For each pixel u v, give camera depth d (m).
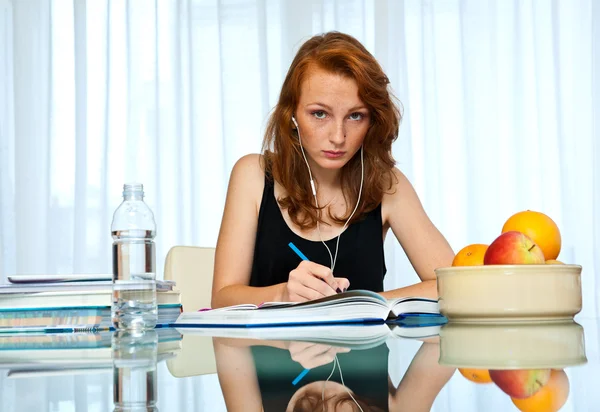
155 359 0.55
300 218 1.71
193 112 3.56
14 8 3.64
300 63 1.54
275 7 3.57
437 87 3.54
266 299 1.38
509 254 0.81
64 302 0.93
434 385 0.36
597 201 3.49
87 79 3.60
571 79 3.53
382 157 1.69
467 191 3.50
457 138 3.53
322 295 1.19
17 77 3.62
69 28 3.63
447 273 0.82
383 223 1.80
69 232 3.59
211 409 0.31
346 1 3.57
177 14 3.59
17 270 3.58
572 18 3.53
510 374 0.40
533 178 3.52
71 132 3.62
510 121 3.53
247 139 3.55
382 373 0.42
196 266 1.86
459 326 0.78
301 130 1.58
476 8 3.54
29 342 0.76
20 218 3.59
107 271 3.54
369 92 1.51
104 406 0.33
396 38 3.55
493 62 3.53
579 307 0.81
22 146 3.61
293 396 0.34
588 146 3.51
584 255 3.50
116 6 3.60
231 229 1.72
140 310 0.92
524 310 0.79
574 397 0.32
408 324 0.92
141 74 3.59
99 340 0.77
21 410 0.32
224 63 3.56
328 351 0.56
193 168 3.54
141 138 3.58
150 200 3.55
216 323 0.99
